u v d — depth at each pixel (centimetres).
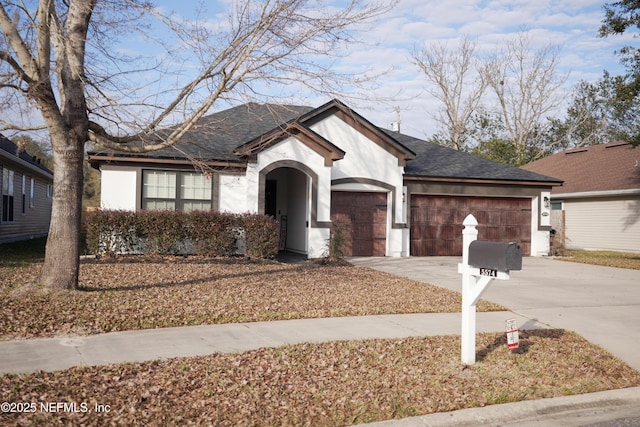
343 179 1817
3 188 1994
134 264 1348
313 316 916
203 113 929
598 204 2533
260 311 921
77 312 820
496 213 2070
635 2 1783
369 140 1855
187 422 476
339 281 1258
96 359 626
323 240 1678
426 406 550
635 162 2544
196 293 1022
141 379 567
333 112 1812
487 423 539
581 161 2939
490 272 646
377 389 585
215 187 1625
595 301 1138
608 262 1867
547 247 2109
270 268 1385
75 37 891
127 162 1558
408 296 1122
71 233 920
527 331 870
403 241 1912
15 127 882
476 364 685
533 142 4244
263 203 1616
